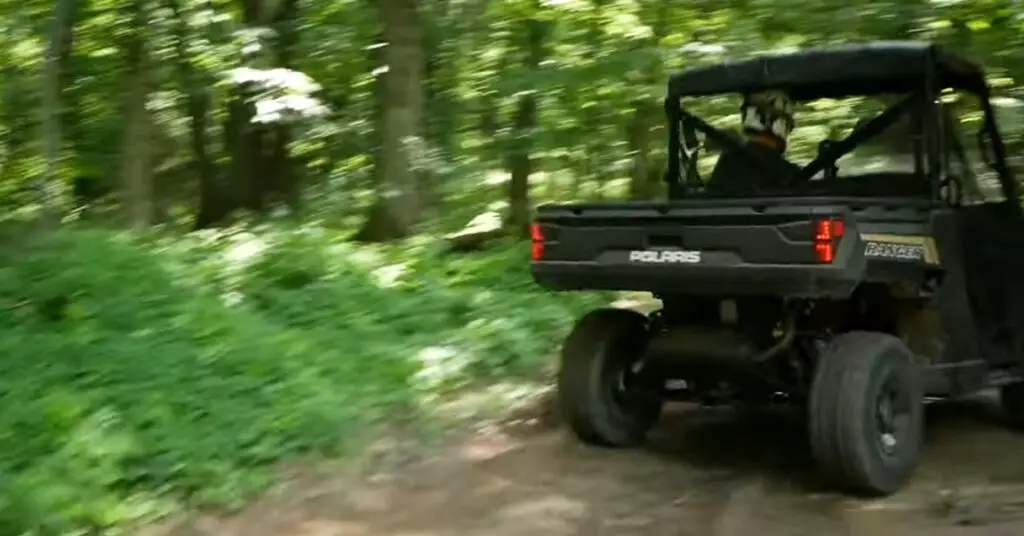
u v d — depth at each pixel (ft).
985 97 23.04
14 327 26.09
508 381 27.43
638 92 43.62
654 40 43.21
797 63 22.17
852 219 17.95
